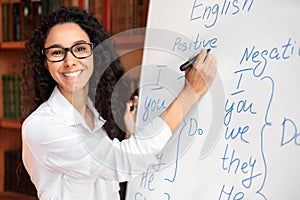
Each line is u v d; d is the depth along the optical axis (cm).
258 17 88
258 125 87
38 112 98
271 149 85
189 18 99
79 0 151
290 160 83
